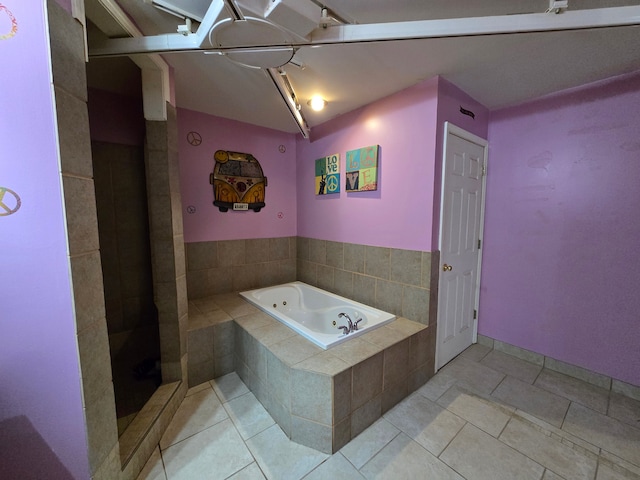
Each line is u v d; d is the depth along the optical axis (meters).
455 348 2.44
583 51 1.58
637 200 1.82
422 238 2.04
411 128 2.06
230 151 2.78
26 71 0.86
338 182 2.70
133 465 1.30
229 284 2.88
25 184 0.88
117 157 2.19
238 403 1.87
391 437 1.58
